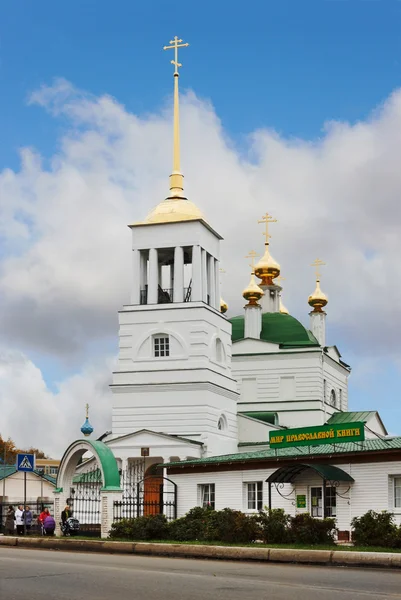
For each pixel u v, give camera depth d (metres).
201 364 69.81
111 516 44.12
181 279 71.50
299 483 45.78
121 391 71.00
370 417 87.62
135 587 22.58
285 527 38.34
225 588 22.50
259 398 86.12
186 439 66.50
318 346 86.25
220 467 49.56
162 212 72.62
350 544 38.28
